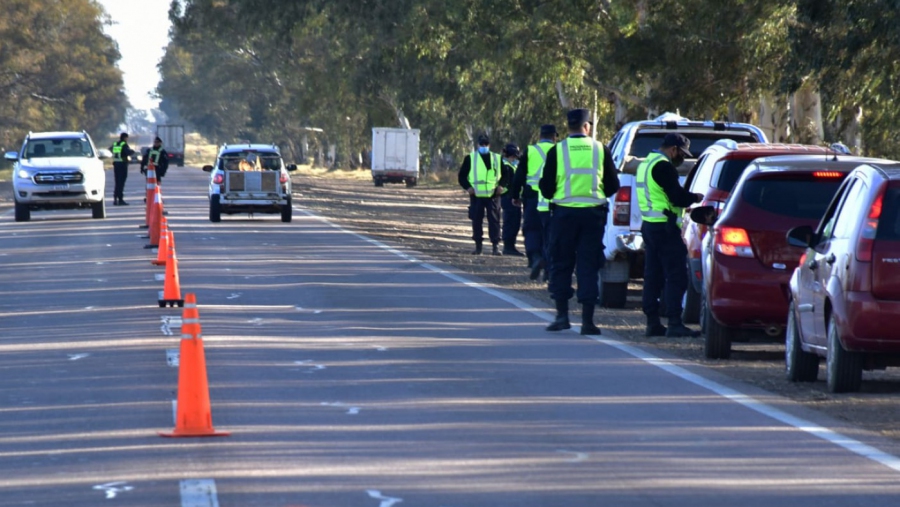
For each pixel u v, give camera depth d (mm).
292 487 20250
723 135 49188
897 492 20047
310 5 162500
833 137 112688
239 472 21250
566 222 39375
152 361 33438
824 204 33938
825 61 80562
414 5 147000
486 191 73375
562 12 116750
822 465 21906
